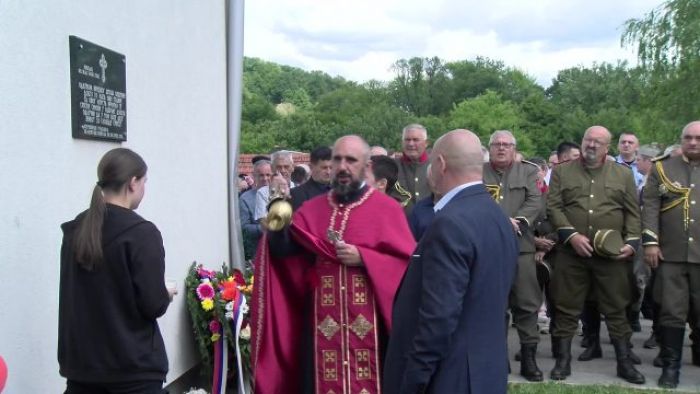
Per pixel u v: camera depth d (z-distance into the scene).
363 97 61.16
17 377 3.31
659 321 6.13
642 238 5.97
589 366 6.60
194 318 5.20
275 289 4.49
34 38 3.46
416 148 6.34
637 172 8.83
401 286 2.94
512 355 7.14
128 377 2.97
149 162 4.65
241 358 5.25
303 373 4.42
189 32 5.37
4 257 3.23
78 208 3.83
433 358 2.62
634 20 19.48
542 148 53.47
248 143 43.53
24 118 3.38
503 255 2.81
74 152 3.80
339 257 4.22
